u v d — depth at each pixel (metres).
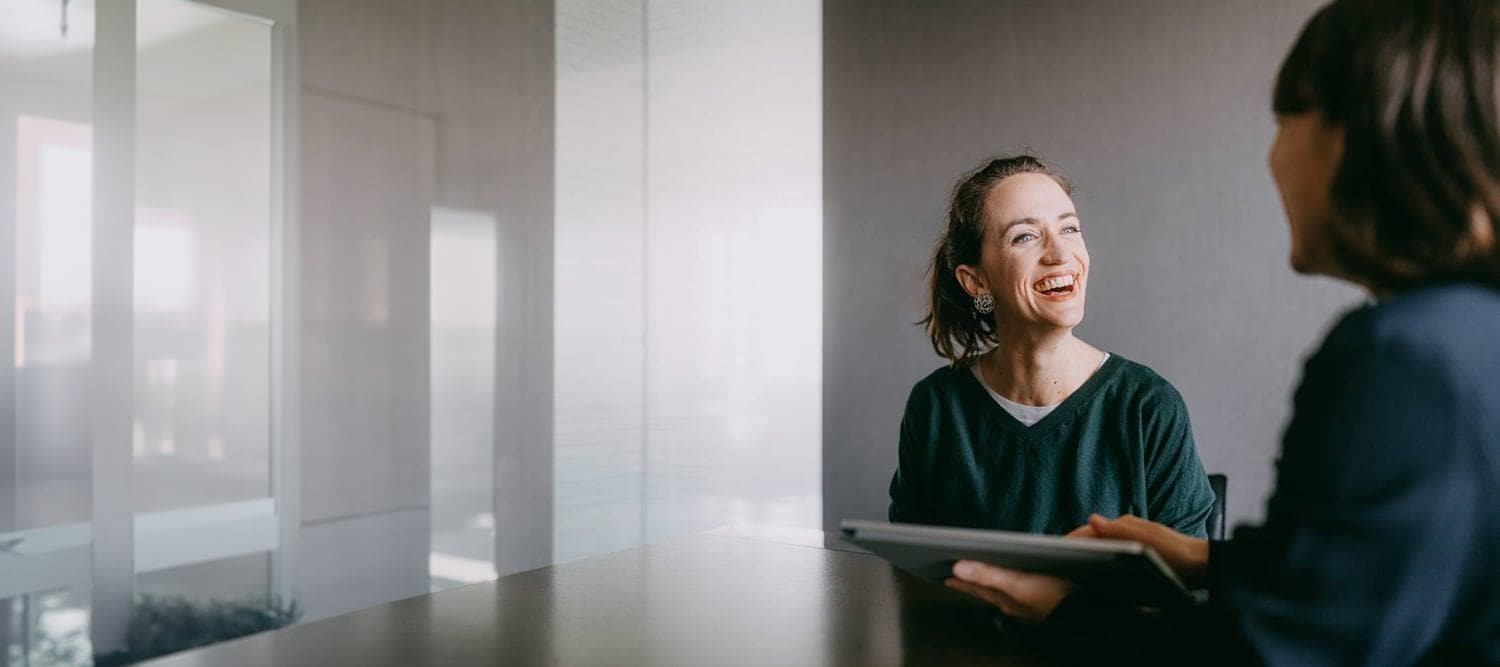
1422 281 0.70
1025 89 3.16
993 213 2.12
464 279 3.43
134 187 2.63
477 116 3.47
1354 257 0.73
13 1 2.42
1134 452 1.84
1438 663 0.67
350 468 3.10
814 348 3.61
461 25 3.42
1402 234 0.70
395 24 3.22
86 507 2.55
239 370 2.85
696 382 3.91
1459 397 0.65
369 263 3.14
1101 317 3.01
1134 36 2.97
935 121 3.34
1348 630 0.67
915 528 0.95
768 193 3.73
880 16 3.46
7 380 2.40
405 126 3.24
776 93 3.72
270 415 2.91
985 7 3.24
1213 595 0.78
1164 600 0.92
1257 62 2.78
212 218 2.78
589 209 3.85
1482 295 0.68
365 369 3.13
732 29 3.83
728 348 3.83
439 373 3.35
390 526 3.21
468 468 3.44
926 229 3.36
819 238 3.60
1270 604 0.71
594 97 3.88
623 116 3.98
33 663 2.46
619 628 1.14
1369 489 0.66
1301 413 0.72
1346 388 0.68
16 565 2.43
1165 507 1.82
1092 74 3.04
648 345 4.07
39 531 2.47
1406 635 0.66
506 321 3.56
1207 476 1.91
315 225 3.00
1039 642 1.01
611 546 3.94
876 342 3.46
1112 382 1.88
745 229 3.79
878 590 1.33
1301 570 0.69
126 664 2.62
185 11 2.73
